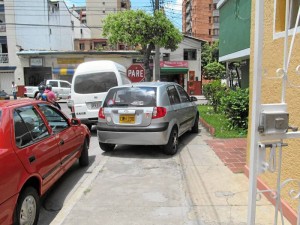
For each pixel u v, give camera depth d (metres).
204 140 8.63
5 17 34.12
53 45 40.25
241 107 9.30
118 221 4.02
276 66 3.96
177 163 6.51
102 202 4.62
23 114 4.31
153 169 6.15
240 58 10.95
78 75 10.65
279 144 2.20
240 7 10.05
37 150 4.19
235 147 7.62
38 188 4.15
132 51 32.88
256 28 2.09
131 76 14.36
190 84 35.44
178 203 4.50
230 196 4.66
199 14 77.00
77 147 6.05
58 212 4.48
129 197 4.78
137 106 6.89
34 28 36.66
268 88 4.23
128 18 20.48
